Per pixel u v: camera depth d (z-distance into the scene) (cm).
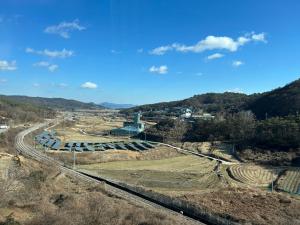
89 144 15975
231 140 16312
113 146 15600
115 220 4025
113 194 6116
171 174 10800
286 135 14088
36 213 4009
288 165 12306
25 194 5075
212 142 16500
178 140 18162
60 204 4725
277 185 9844
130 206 5056
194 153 14762
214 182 9875
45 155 11569
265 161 12875
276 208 6125
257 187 9631
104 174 10038
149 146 15838
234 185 9488
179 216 5012
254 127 16112
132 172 10844
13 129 17225
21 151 11588
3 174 6325
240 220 5159
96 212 4116
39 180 6281
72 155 12688
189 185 9275
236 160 13500
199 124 19125
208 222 4956
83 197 5066
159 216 4491
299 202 6625
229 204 6281
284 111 19012
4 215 3897
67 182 7212
